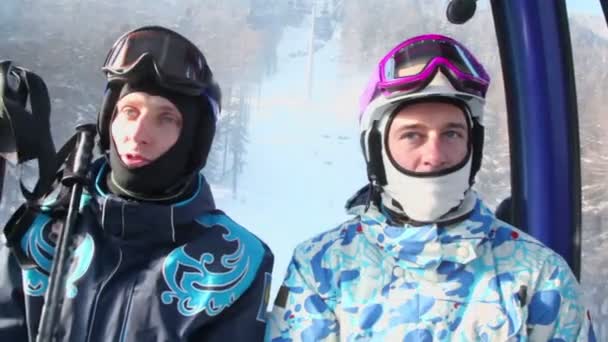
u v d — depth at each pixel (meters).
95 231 1.48
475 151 1.49
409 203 1.41
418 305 1.35
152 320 1.38
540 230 1.84
